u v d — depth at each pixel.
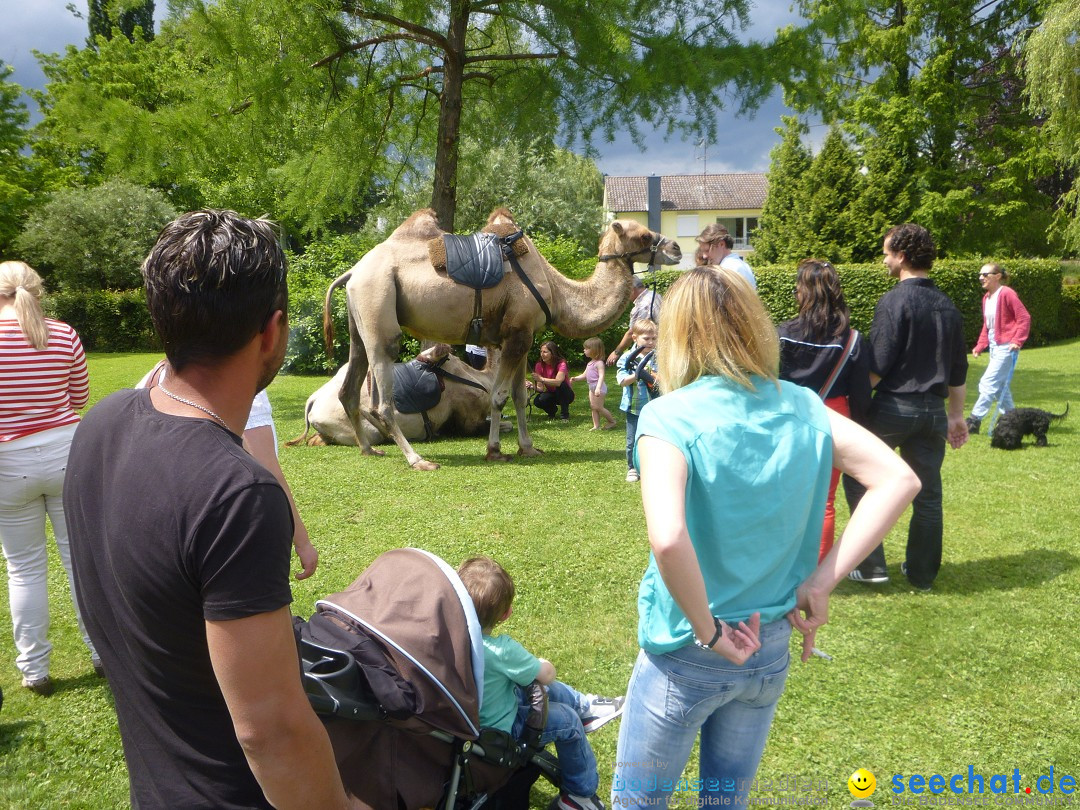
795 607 1.73
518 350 7.39
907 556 4.33
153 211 26.69
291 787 1.15
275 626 1.11
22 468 3.13
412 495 6.21
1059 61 18.23
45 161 30.75
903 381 4.05
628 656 3.57
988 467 7.01
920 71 24.19
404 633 2.05
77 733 3.05
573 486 6.44
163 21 9.94
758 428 1.66
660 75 9.60
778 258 32.00
